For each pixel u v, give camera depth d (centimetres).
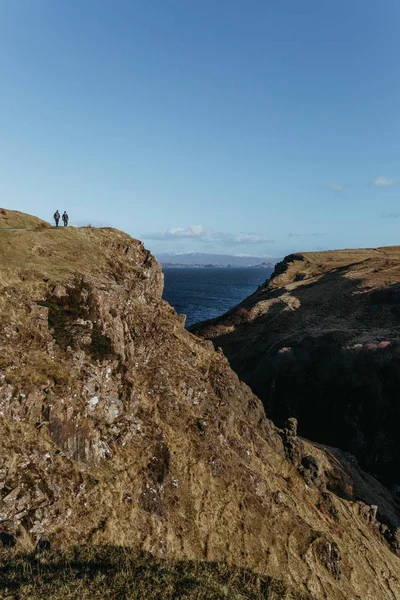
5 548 1762
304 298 11800
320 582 2827
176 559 2245
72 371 2683
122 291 3572
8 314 2689
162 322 4203
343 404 7119
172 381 3578
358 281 11619
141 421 3053
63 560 1845
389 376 6794
